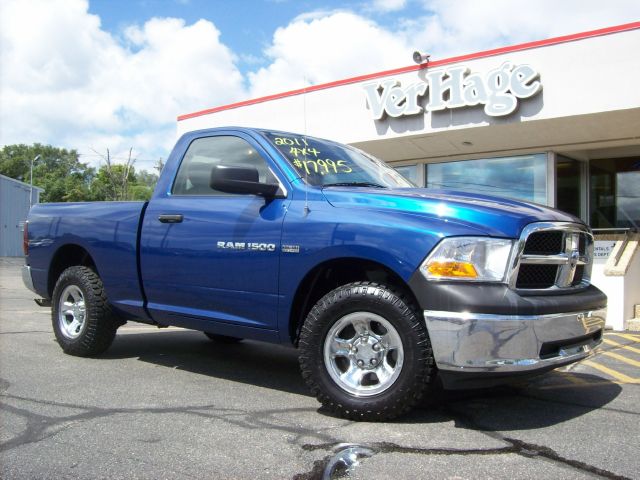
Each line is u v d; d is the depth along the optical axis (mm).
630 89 9289
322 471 2965
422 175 13289
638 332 8531
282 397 4379
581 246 4191
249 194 4395
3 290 13625
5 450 3242
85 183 94750
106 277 5398
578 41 9664
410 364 3602
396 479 2871
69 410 3963
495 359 3416
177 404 4145
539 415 3941
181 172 5137
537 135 11031
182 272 4770
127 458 3137
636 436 3525
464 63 10711
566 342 3721
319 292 4285
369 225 3797
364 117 11992
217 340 6770
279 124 13266
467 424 3725
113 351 6055
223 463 3072
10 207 35750
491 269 3518
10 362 5406
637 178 12695
